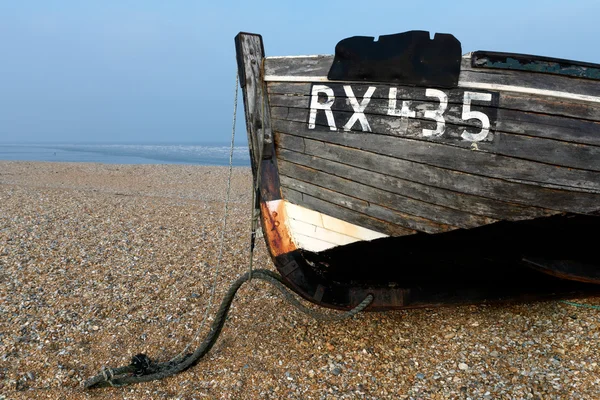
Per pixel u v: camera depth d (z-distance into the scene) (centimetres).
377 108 348
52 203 1102
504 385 336
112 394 346
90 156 4844
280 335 425
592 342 371
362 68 348
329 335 423
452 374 355
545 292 405
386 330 427
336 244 384
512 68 322
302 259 396
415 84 338
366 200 366
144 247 705
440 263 381
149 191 1545
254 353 395
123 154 5281
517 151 329
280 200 392
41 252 657
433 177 345
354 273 396
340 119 358
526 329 405
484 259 374
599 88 322
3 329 424
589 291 411
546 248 363
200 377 364
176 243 735
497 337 397
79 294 511
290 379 358
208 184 1811
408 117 342
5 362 375
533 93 322
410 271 389
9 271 572
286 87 374
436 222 358
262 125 384
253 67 380
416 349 393
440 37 331
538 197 337
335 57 356
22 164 2573
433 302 394
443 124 336
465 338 402
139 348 409
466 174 339
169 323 454
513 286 398
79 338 419
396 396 336
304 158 376
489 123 329
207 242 746
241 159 4259
